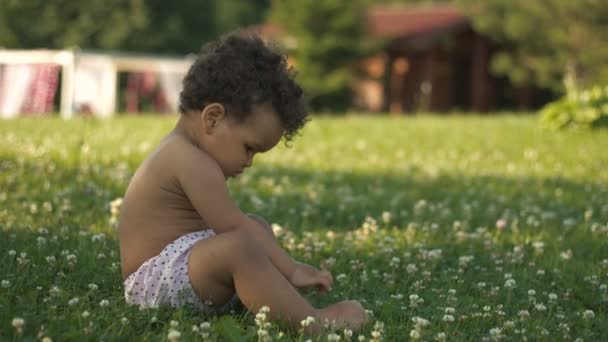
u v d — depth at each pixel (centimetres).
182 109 331
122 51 3694
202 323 295
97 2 3700
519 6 2800
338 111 3073
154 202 329
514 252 455
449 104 3388
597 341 326
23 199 570
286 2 2995
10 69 2300
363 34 3014
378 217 582
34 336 279
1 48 3547
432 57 3173
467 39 3222
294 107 327
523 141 1179
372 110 3353
